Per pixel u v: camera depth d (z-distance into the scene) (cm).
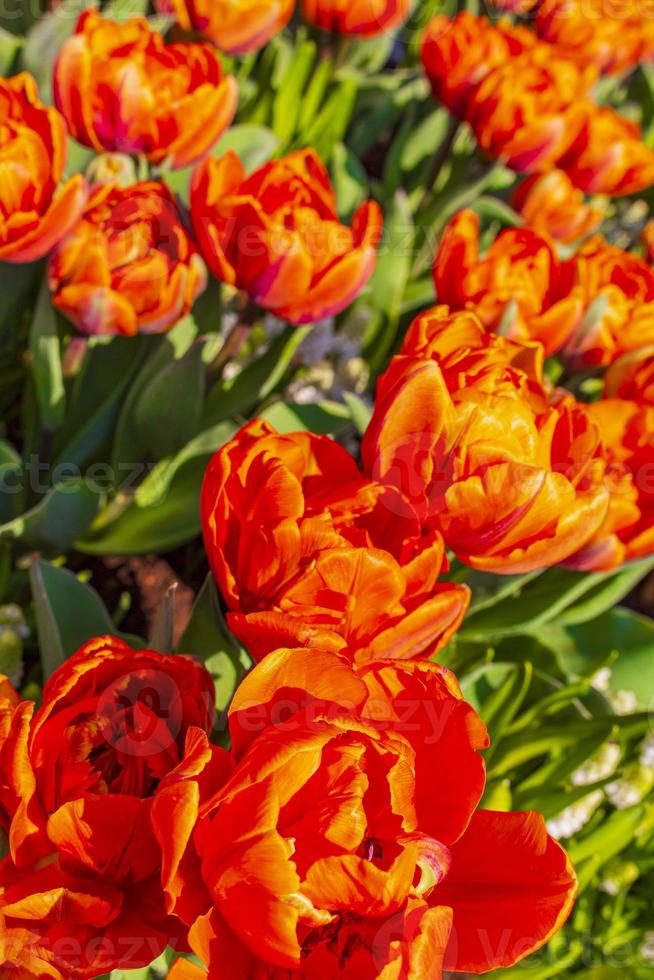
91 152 97
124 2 105
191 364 90
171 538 96
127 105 86
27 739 70
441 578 90
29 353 103
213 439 95
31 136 83
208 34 96
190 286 86
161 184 86
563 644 103
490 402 76
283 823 70
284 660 70
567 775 91
